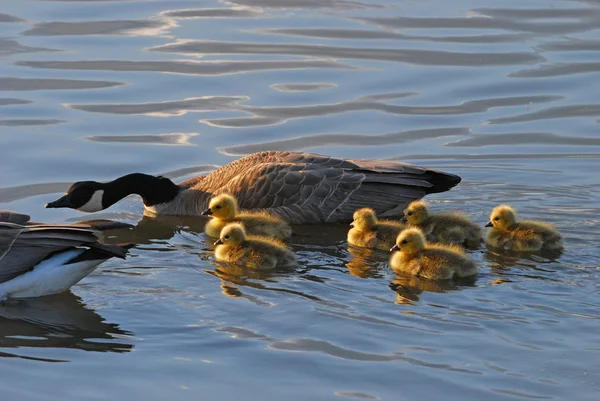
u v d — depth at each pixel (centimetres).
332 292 1351
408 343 1191
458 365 1138
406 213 1594
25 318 1280
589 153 1916
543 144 1948
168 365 1151
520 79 2217
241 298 1332
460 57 2323
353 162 1728
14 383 1110
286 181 1678
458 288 1354
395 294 1341
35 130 1989
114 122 2034
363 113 2086
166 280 1403
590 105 2105
